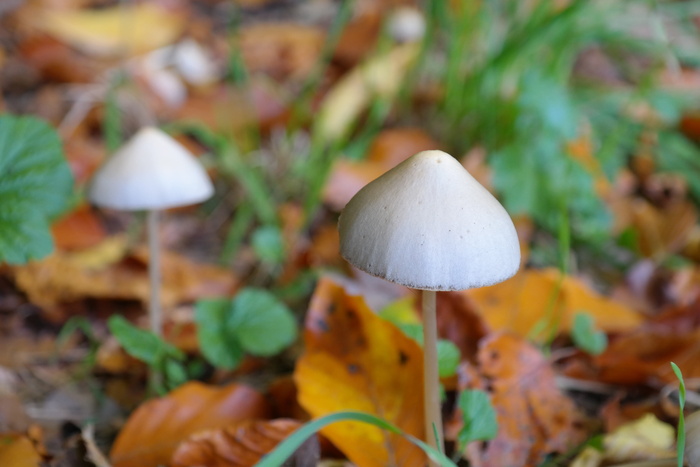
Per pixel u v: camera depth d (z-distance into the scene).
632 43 0.39
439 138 0.41
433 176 0.19
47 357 0.29
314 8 0.70
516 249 0.19
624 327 0.29
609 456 0.23
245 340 0.25
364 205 0.19
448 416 0.24
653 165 0.41
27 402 0.26
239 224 0.35
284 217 0.35
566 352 0.27
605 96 0.42
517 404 0.23
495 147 0.37
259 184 0.38
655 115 0.41
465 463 0.23
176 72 0.51
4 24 0.55
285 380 0.24
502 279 0.19
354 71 0.45
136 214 0.37
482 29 0.40
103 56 0.51
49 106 0.43
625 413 0.25
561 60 0.39
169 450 0.23
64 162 0.25
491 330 0.26
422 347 0.23
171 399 0.24
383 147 0.39
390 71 0.45
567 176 0.33
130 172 0.25
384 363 0.23
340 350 0.23
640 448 0.23
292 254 0.33
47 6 0.59
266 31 0.59
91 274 0.31
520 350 0.24
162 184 0.25
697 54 0.43
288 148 0.41
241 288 0.33
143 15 0.58
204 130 0.36
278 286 0.33
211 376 0.28
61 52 0.47
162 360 0.25
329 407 0.22
